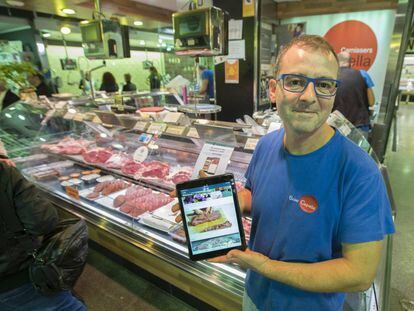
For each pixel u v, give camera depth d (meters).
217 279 1.32
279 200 0.79
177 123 2.01
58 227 1.57
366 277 0.64
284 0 4.64
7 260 1.26
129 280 2.05
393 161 4.30
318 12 4.59
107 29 2.88
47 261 1.32
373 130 3.56
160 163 2.15
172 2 4.93
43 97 3.36
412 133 6.04
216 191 0.89
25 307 1.32
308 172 0.74
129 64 7.64
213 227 0.87
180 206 0.88
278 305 0.83
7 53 5.18
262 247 0.85
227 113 3.54
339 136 0.75
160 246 1.54
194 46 2.02
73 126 2.89
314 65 0.65
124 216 1.81
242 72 3.27
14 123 3.09
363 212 0.65
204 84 4.36
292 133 0.75
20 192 1.24
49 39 5.72
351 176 0.68
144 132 2.19
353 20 4.39
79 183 2.18
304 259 0.74
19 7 4.39
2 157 1.33
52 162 2.64
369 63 4.45
